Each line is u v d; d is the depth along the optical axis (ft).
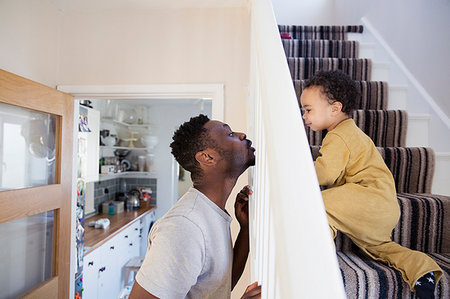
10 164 4.42
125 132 14.78
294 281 0.86
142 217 13.03
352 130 3.36
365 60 6.43
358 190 3.05
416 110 5.60
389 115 4.99
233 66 5.65
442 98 5.02
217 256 2.30
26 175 4.74
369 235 2.99
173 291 2.06
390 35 6.79
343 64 6.38
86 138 8.41
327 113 3.53
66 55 5.84
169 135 15.38
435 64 5.17
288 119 1.30
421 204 3.57
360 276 2.76
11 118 4.43
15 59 4.79
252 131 2.80
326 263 0.89
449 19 4.88
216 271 2.31
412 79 5.78
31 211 4.60
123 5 5.60
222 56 5.66
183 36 5.72
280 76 1.53
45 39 5.47
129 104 15.01
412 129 5.17
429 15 5.36
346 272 2.81
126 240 11.25
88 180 9.37
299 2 10.85
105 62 5.79
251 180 2.94
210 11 5.70
